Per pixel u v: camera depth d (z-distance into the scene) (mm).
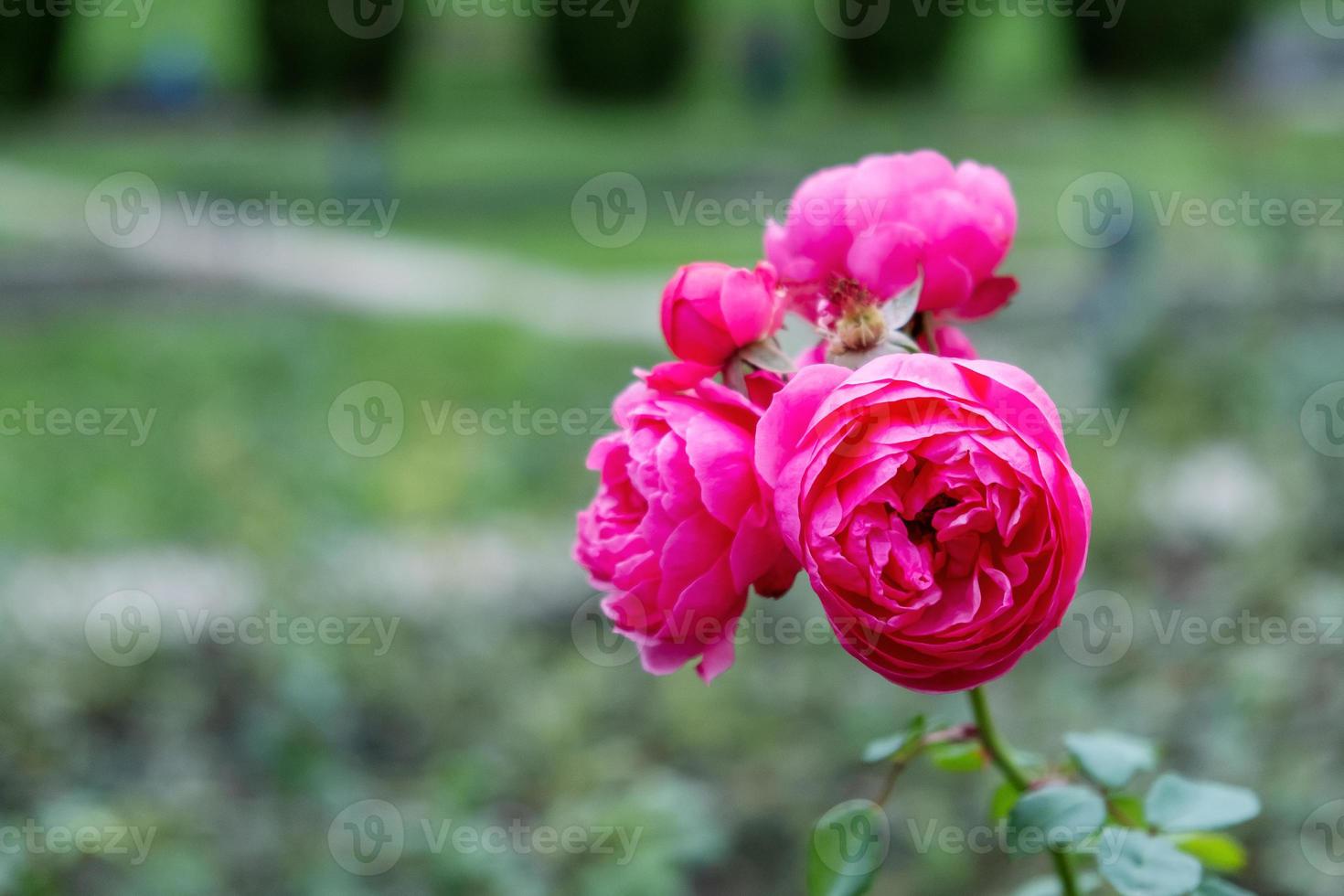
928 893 3914
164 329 11203
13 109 23672
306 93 25078
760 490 1452
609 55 25453
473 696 4887
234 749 4480
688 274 1565
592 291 12758
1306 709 3936
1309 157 15836
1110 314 8750
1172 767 3875
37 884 2949
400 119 24062
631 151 19641
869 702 4617
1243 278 9430
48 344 10805
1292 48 24672
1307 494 5418
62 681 4605
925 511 1456
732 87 26734
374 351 10477
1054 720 4219
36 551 6316
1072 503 1400
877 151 18812
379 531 6395
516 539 6285
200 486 6859
